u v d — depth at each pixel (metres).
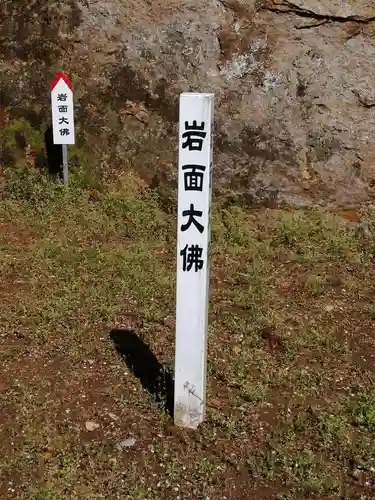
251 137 3.32
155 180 3.41
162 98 3.41
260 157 3.33
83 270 2.71
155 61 3.42
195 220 1.66
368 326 2.44
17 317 2.36
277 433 1.83
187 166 1.64
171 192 3.37
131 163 3.44
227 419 1.88
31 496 1.58
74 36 3.49
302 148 3.31
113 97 3.45
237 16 3.35
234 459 1.74
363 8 3.25
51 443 1.77
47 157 3.49
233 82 3.35
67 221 3.13
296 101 3.32
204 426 1.84
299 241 3.05
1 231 3.06
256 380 2.08
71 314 2.39
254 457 1.75
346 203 3.33
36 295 2.51
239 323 2.38
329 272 2.81
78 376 2.05
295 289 2.67
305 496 1.64
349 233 3.14
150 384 2.02
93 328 2.32
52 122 3.38
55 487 1.61
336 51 3.30
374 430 1.87
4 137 3.53
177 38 3.39
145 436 1.81
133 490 1.62
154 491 1.63
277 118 3.32
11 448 1.75
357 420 1.90
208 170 1.63
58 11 3.50
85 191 3.39
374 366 2.20
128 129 3.45
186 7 3.38
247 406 1.95
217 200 3.36
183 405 1.81
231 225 3.15
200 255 1.68
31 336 2.25
